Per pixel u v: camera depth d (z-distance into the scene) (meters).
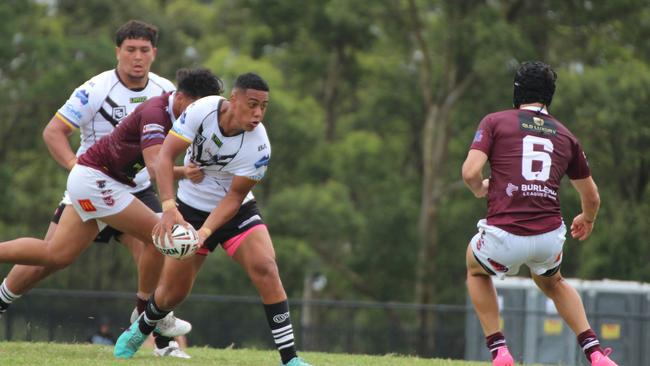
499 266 25.33
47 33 129.00
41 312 58.72
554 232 25.03
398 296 121.38
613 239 104.44
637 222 105.50
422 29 112.31
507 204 24.95
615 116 98.31
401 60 123.19
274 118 115.06
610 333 59.72
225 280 108.25
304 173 120.81
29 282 29.47
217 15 157.38
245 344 65.50
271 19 129.00
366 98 127.88
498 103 109.19
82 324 59.75
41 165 128.00
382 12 111.44
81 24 139.62
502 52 101.19
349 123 135.00
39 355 28.64
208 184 27.23
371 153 121.00
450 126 114.81
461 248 122.00
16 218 122.31
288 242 109.44
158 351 30.72
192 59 143.62
